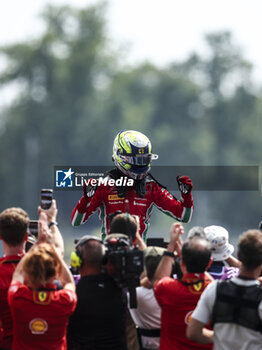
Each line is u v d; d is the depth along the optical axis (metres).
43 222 16.64
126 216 17.95
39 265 15.56
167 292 16.16
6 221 16.58
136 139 21.09
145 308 17.38
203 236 16.77
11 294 15.76
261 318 15.18
